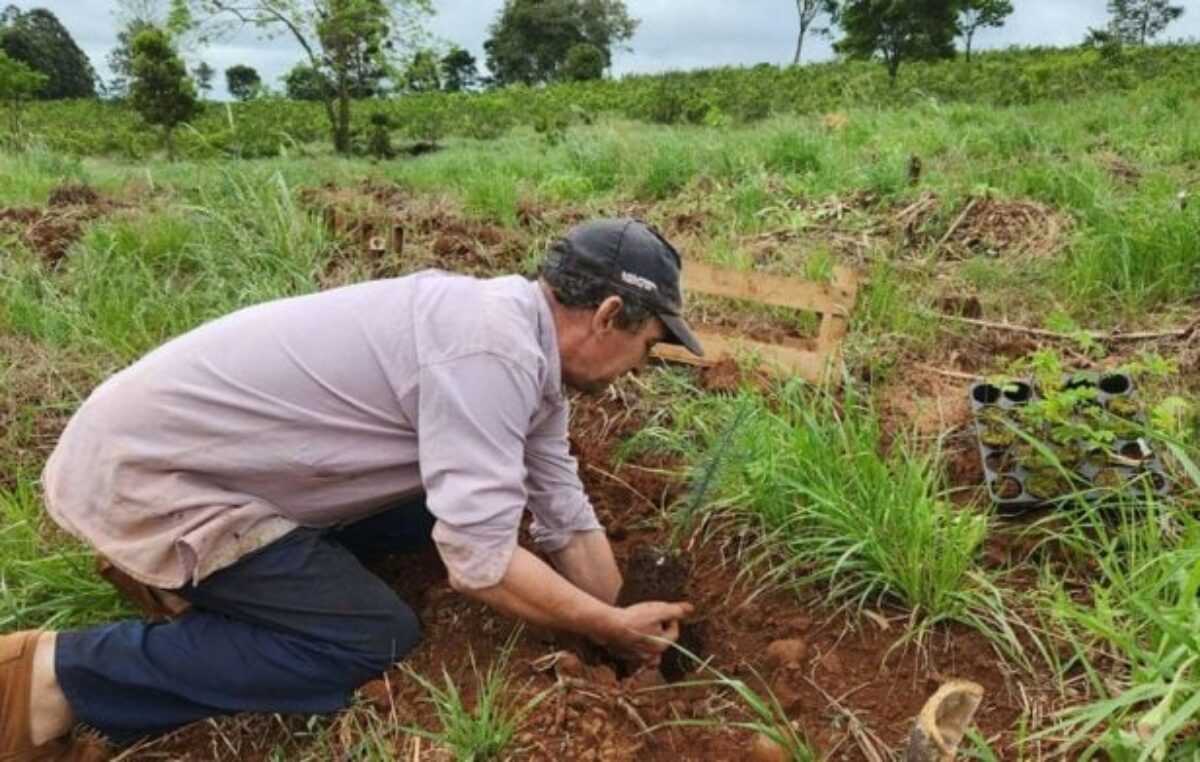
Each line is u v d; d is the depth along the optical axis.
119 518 2.18
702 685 2.35
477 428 2.07
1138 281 4.32
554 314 2.19
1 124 20.41
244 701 2.23
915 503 2.58
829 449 2.83
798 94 22.06
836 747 2.18
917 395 3.54
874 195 5.94
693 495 2.65
